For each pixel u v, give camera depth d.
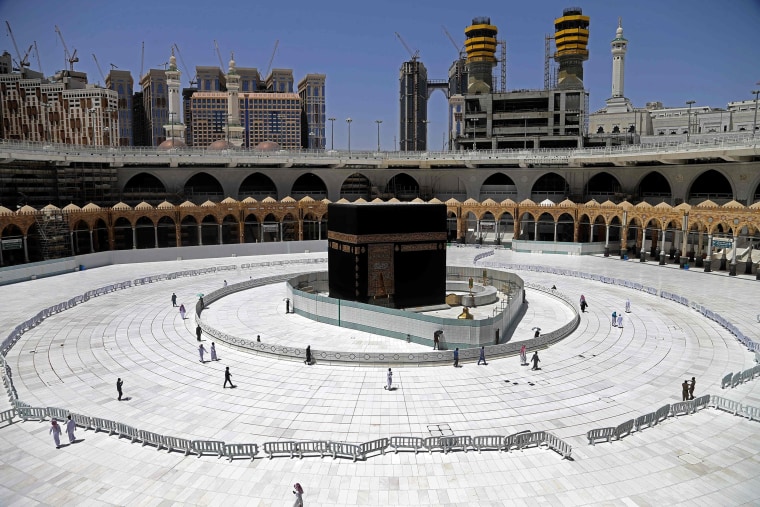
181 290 57.72
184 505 20.22
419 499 20.47
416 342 38.62
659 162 89.94
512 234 104.25
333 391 30.56
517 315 46.41
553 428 26.08
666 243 86.44
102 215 78.62
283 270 70.81
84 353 37.25
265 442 24.30
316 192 110.94
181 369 34.22
